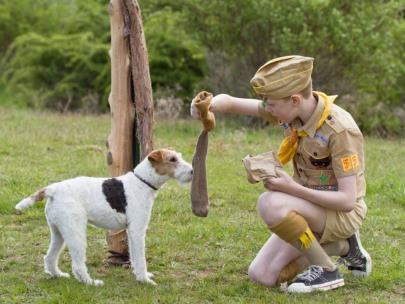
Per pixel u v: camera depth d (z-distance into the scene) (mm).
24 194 8273
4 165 9828
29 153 10836
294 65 5020
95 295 5172
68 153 11047
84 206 5379
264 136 13570
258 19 14562
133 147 6023
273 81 5023
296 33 14508
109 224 5488
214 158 11047
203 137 5363
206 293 5320
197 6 14828
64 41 20641
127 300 5145
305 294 5258
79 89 19953
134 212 5449
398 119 15695
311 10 14367
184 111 16344
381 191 9133
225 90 15672
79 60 20109
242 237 6977
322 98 5180
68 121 14984
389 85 15820
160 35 17859
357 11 14602
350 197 5121
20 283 5500
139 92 5875
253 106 5648
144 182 5488
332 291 5363
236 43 15156
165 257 6348
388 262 6219
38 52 20641
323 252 5285
